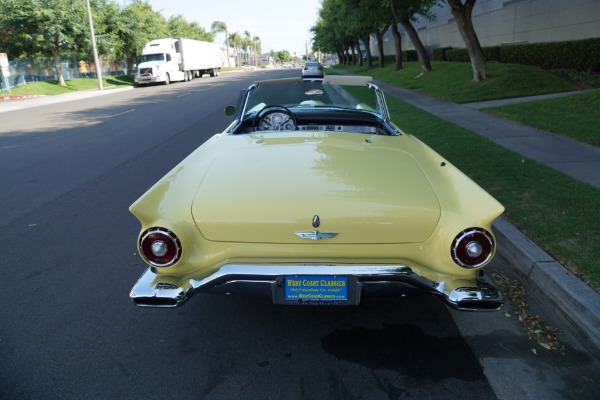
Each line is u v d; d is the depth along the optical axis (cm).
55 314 308
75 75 3881
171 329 289
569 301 288
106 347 270
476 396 226
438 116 1058
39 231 461
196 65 4022
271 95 419
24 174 699
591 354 257
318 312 306
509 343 269
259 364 253
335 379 240
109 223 481
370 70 3447
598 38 1383
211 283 228
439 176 266
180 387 235
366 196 237
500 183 508
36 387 235
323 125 412
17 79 3086
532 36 1852
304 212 228
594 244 350
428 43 3419
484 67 1490
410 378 240
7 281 356
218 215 231
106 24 3562
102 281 355
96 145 930
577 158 615
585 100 971
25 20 2952
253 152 295
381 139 329
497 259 374
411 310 308
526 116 936
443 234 226
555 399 223
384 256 232
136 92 2673
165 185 261
